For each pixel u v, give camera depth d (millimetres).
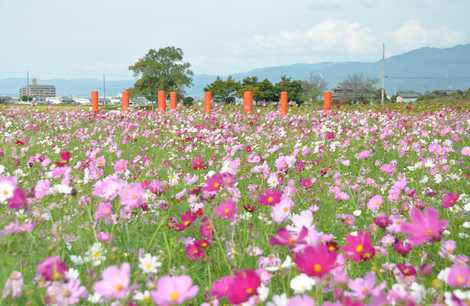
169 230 3262
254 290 1686
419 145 7035
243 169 5262
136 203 2793
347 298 1637
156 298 1568
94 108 20219
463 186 4996
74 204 3445
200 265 2791
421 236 1801
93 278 2111
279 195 2771
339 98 69062
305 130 9742
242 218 3299
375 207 3721
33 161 5676
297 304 1596
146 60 60938
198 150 7832
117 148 7566
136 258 2719
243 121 12625
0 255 2553
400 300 1723
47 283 2014
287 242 1945
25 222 2949
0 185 2453
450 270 1871
